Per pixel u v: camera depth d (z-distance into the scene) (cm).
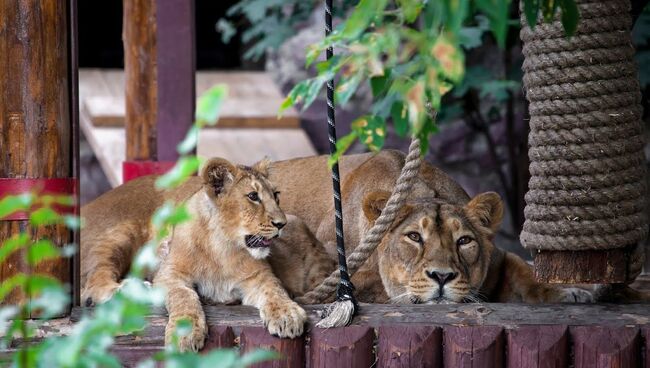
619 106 703
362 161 969
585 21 693
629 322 708
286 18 1584
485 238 814
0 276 727
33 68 733
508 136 1570
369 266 860
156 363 688
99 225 923
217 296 818
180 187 949
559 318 712
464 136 1719
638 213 718
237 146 1612
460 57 372
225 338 709
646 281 905
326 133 1753
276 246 862
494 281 865
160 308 752
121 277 916
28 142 733
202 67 1981
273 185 825
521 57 1523
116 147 1534
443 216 793
